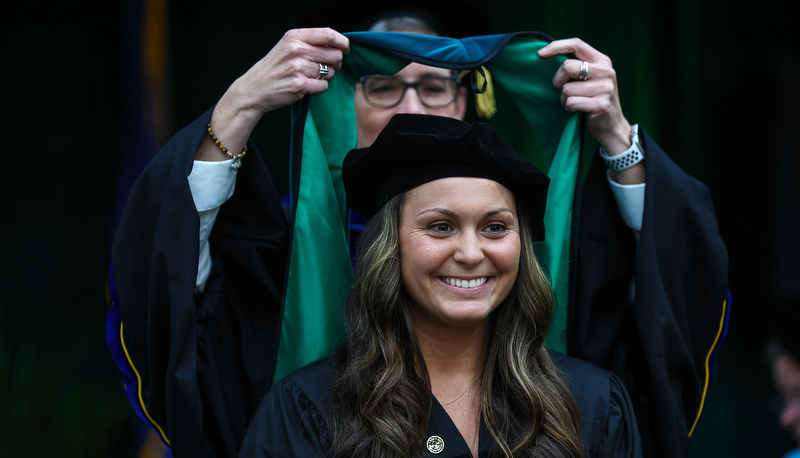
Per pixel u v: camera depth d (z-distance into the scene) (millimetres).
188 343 2543
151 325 2607
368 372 2309
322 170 2766
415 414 2256
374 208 2562
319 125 2807
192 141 2609
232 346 2822
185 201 2557
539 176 2309
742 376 7605
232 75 7348
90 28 7516
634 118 6367
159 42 7242
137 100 7305
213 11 7266
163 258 2555
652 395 2725
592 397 2430
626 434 2426
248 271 2809
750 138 7375
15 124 7633
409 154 2236
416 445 2215
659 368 2703
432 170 2248
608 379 2502
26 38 7504
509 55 2891
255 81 2627
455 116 3176
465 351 2412
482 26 3223
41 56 7559
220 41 7301
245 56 7344
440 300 2252
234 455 2727
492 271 2264
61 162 7746
